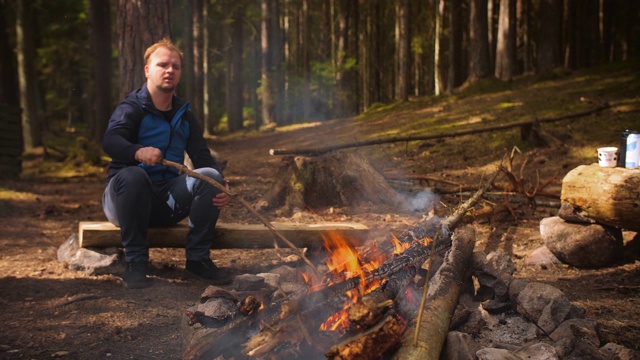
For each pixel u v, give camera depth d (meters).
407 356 2.27
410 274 3.05
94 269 4.57
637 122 10.91
